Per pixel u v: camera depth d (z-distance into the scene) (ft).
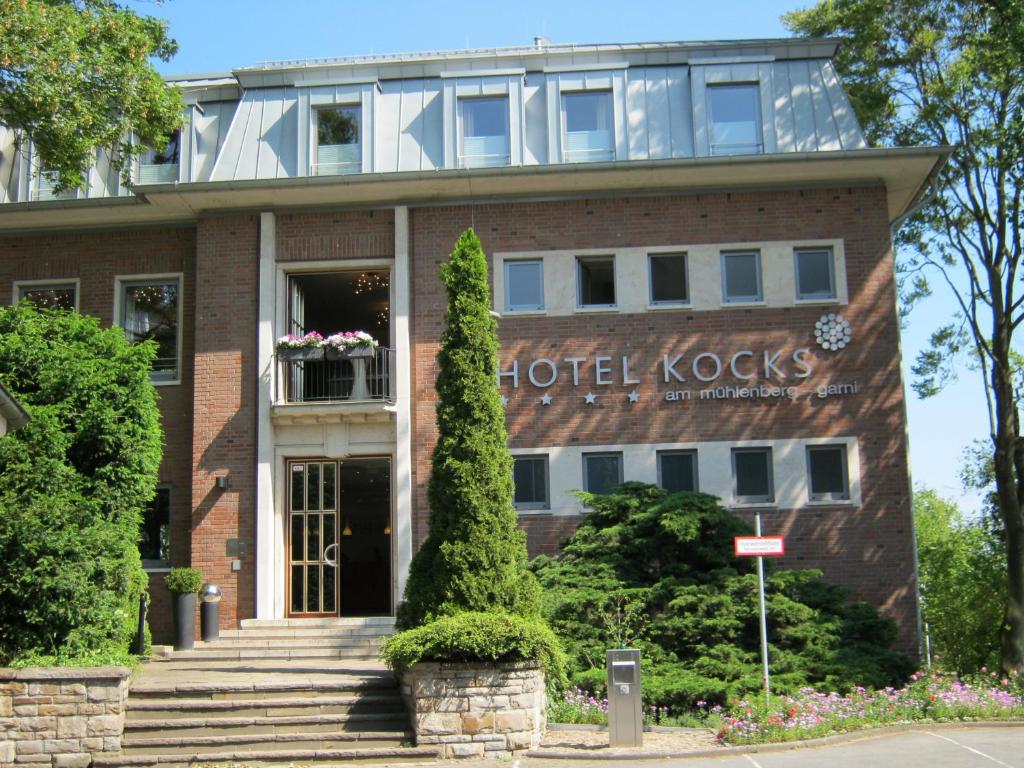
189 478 67.00
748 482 64.13
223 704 43.86
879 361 64.54
